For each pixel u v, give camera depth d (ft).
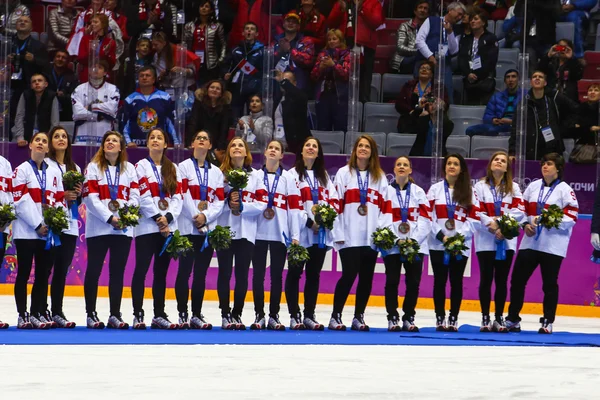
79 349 40.78
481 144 78.74
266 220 54.60
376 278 76.89
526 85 77.92
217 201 53.98
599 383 33.60
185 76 77.36
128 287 77.36
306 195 55.11
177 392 29.07
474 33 81.46
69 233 52.75
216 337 47.65
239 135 77.15
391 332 54.34
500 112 79.51
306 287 55.72
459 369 36.63
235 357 38.91
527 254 57.31
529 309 75.15
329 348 43.75
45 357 37.55
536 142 77.36
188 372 33.78
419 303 76.38
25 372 32.99
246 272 54.19
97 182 52.16
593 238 57.93
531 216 58.39
